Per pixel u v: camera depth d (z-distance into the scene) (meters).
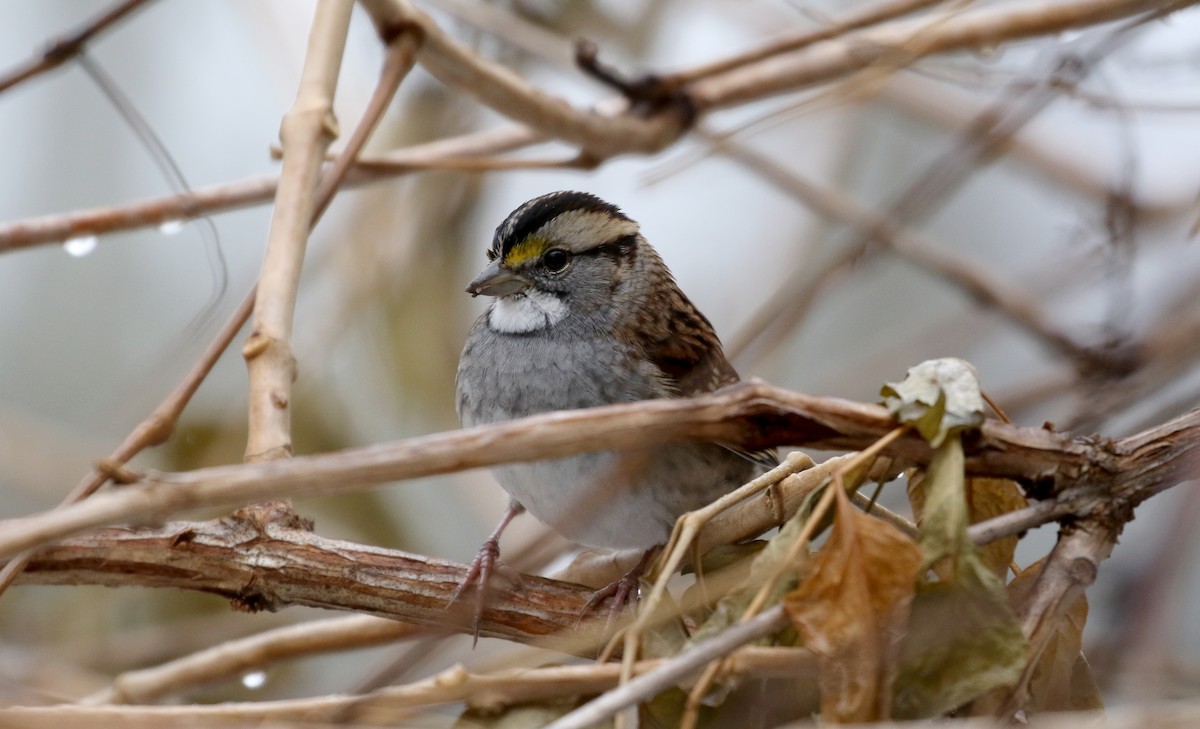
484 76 8.70
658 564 6.22
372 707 5.64
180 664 7.53
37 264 12.88
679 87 9.83
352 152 7.57
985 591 5.66
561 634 6.94
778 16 11.64
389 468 5.19
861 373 10.27
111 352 12.67
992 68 9.35
